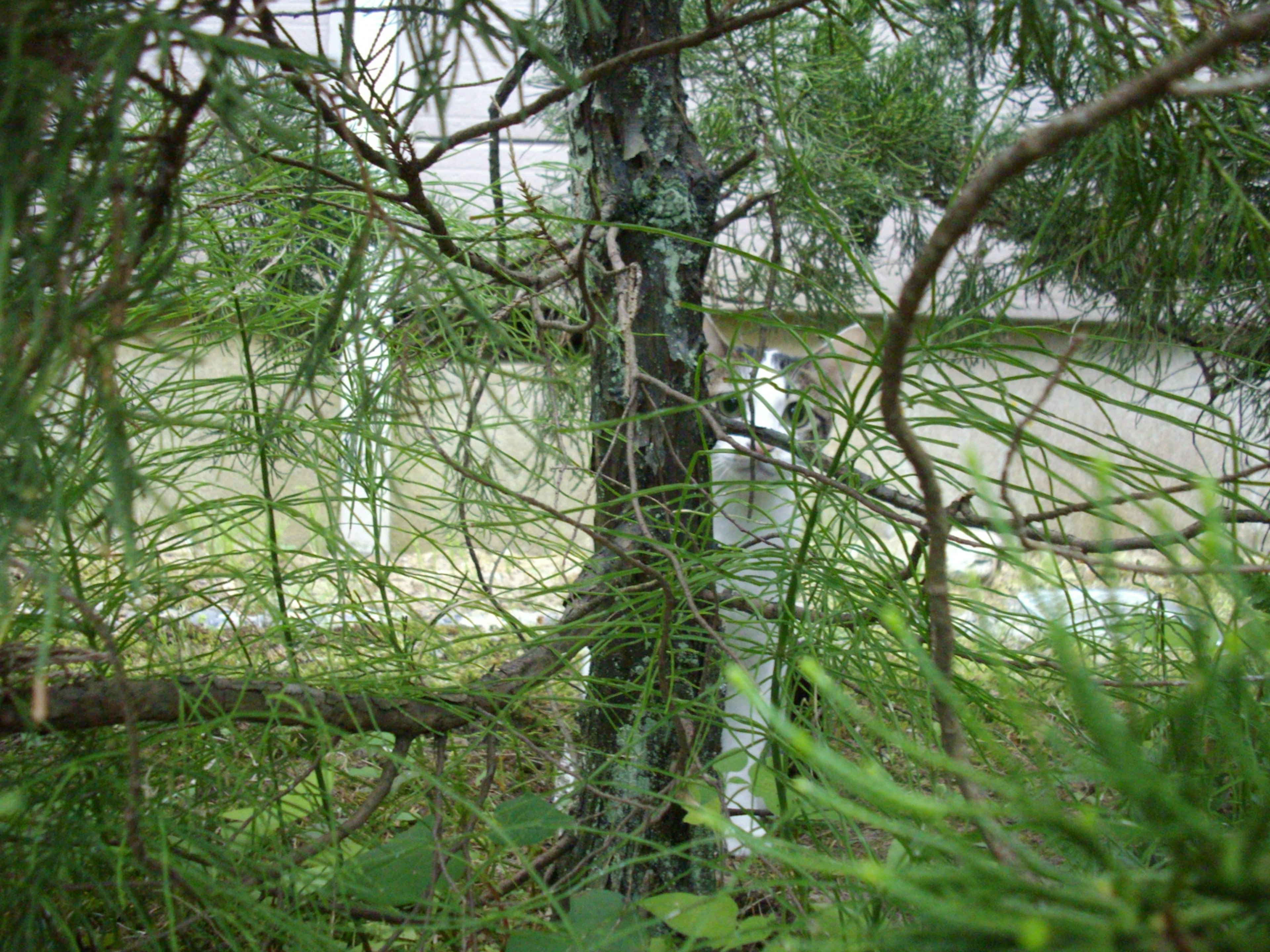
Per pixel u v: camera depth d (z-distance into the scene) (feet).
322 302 2.96
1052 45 2.52
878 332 6.33
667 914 2.00
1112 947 0.79
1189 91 1.01
